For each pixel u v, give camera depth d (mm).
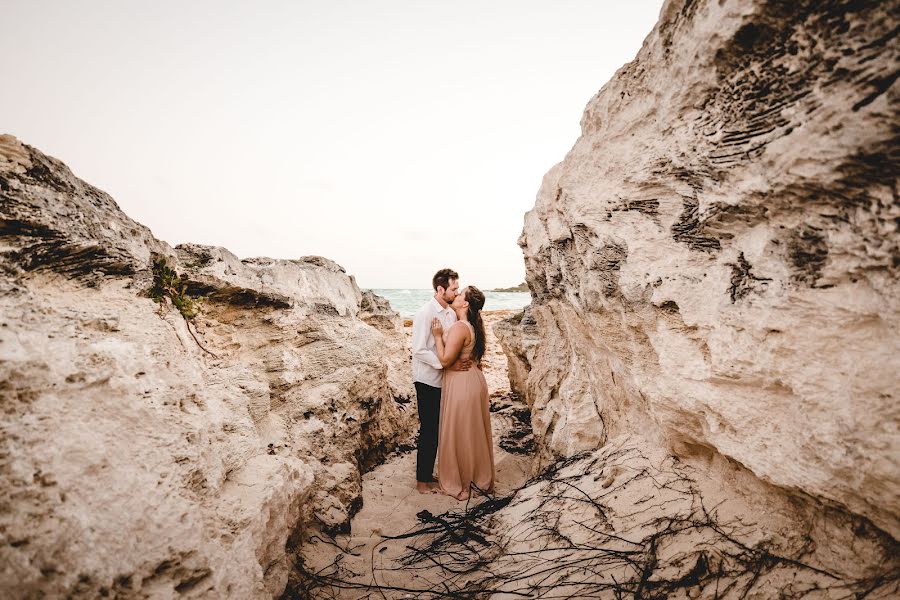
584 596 1762
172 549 1397
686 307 1805
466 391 3865
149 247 2373
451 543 2771
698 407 1813
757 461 1542
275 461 2264
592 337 2980
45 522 1153
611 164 2229
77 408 1403
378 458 4730
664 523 1916
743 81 1354
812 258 1284
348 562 2596
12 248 1487
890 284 1093
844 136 1086
